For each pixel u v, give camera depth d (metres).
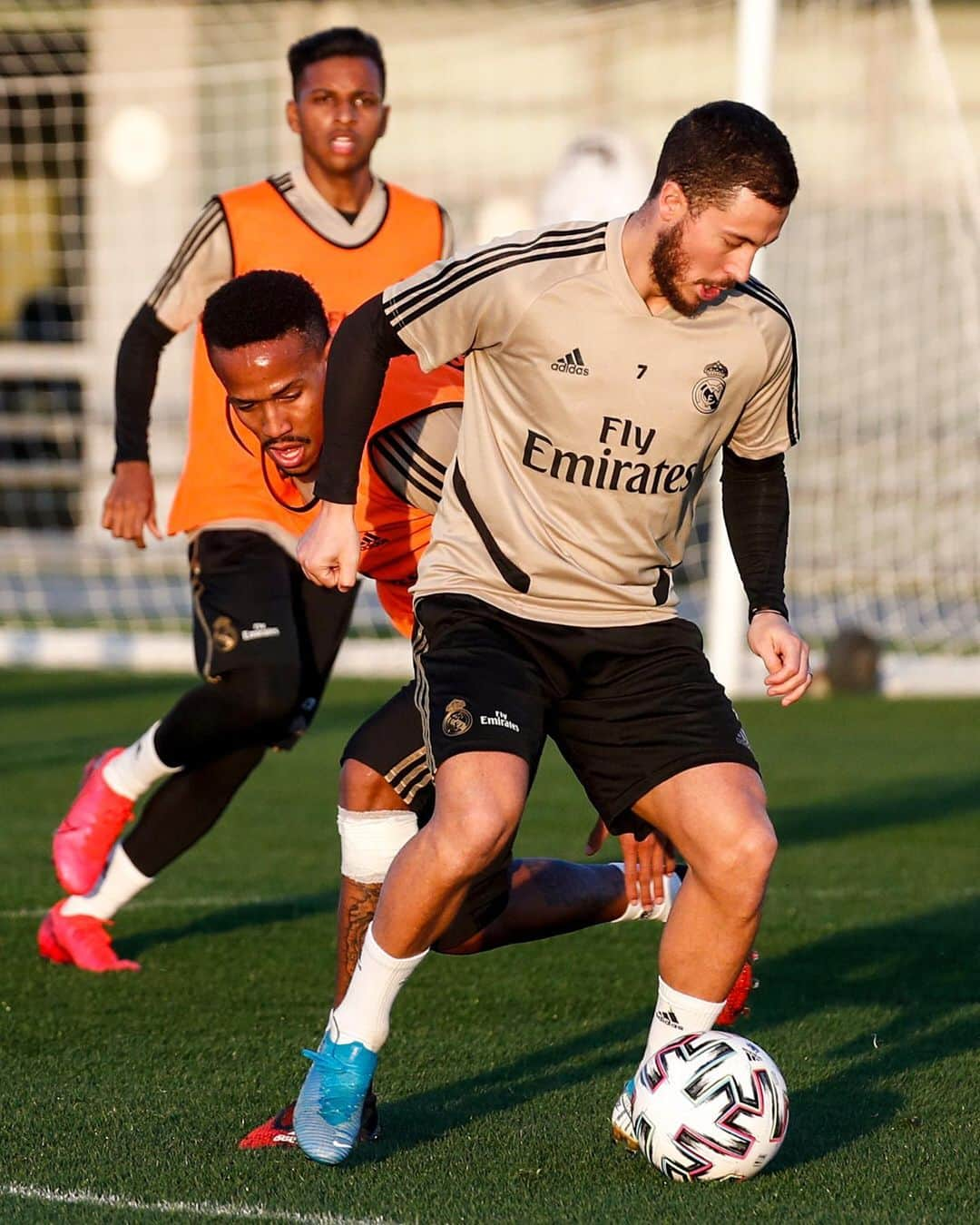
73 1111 11.59
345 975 11.36
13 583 48.09
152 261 52.16
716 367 10.75
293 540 15.45
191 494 15.67
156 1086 12.15
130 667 38.19
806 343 47.62
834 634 39.75
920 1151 10.89
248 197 16.33
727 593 34.44
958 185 45.34
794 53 48.53
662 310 10.65
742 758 10.56
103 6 51.91
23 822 22.33
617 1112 10.71
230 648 14.84
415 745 11.10
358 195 16.59
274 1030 13.65
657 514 10.97
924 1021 14.01
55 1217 9.55
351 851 11.26
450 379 12.56
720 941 10.37
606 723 10.77
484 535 10.98
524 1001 14.56
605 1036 13.52
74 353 53.31
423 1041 13.36
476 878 10.05
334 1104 10.26
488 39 52.03
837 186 48.00
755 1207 9.86
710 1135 10.09
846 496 47.12
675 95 51.69
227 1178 10.26
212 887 19.00
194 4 51.66
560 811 23.69
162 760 15.16
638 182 37.50
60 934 15.59
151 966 15.68
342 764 11.40
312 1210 9.69
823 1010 14.32
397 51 52.09
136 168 51.94
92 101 52.03
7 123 53.09
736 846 10.13
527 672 10.62
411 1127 11.30
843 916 17.77
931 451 46.44
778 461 11.74
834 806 24.00
